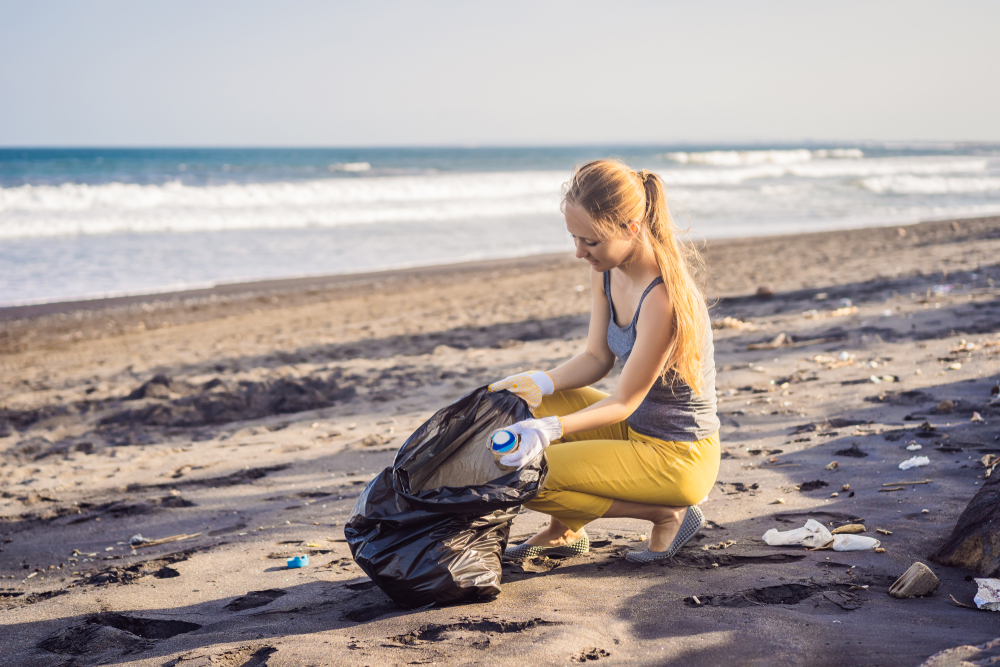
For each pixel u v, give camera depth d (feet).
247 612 7.79
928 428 12.14
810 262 42.32
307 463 14.30
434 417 7.66
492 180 100.78
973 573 7.36
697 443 8.00
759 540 8.70
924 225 60.08
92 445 16.92
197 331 32.12
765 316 26.00
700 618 6.77
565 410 8.55
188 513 11.96
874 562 7.80
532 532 9.72
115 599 8.45
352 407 18.88
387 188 89.10
